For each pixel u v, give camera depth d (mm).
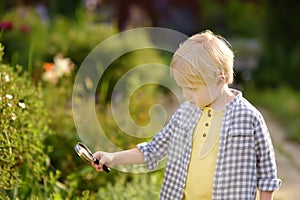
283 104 14781
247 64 20906
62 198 5902
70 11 19906
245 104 4375
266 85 18734
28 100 5789
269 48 19766
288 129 12180
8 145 5051
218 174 4301
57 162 6648
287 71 18781
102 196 6152
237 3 28734
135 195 6180
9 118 5094
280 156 10148
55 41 11727
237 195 4258
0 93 5094
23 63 10469
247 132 4277
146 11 26141
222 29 28406
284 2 19031
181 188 4445
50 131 6074
